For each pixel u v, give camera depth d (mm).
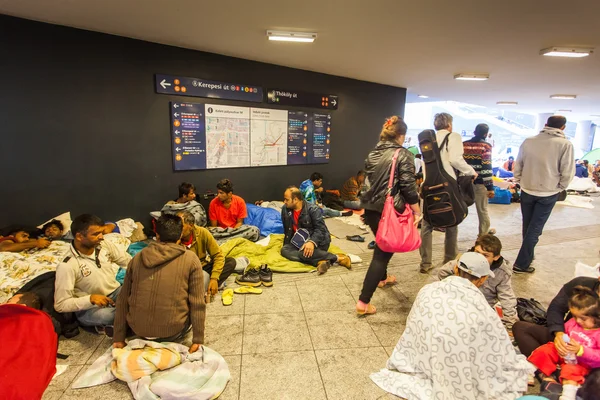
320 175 5242
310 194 4828
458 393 1546
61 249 2959
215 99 4336
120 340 1859
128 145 3779
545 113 12148
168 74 3914
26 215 3248
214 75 4270
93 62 3432
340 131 5852
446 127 2836
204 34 3482
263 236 4133
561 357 1678
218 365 1824
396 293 2801
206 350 1918
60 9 2811
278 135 5039
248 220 4383
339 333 2232
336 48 3941
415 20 2977
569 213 6309
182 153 4164
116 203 3791
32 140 3199
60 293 1974
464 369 1544
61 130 3342
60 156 3369
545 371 1724
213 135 4379
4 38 2953
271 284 2879
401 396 1684
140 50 3695
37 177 3268
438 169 2703
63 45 3244
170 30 3359
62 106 3316
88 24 3195
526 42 3574
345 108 5816
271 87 4828
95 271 2121
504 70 4949
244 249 3455
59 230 3180
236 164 4676
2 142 3055
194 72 4105
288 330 2256
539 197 3104
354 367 1912
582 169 10008
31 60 3104
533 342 1868
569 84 5918
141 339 1866
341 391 1734
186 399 1624
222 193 3762
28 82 3113
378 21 3018
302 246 3256
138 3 2674
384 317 2436
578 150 13688
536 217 3146
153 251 1843
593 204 7277
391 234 2172
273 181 5164
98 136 3568
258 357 1983
